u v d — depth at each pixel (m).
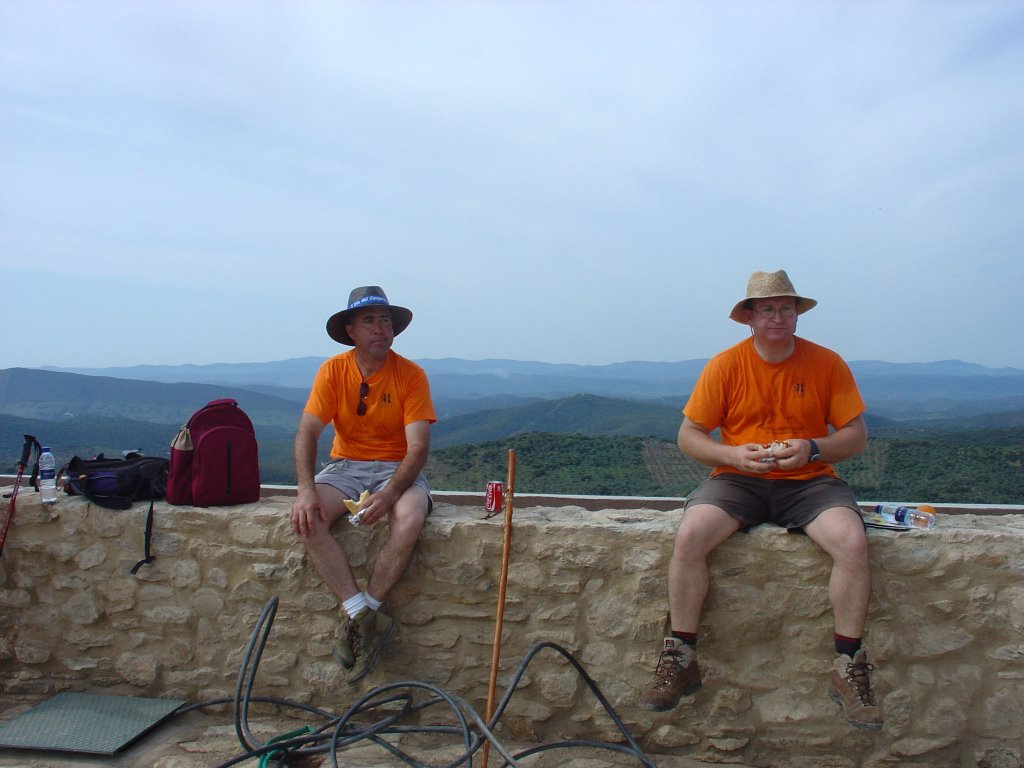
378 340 3.01
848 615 2.54
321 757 2.71
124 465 3.19
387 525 2.95
